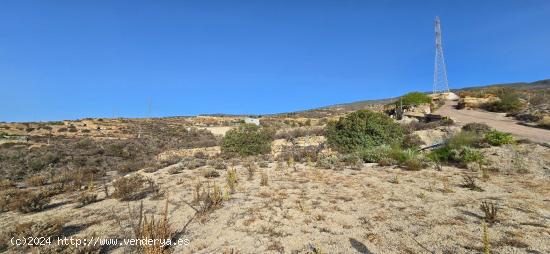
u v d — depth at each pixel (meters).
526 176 12.65
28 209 11.27
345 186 11.94
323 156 19.83
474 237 6.85
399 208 9.08
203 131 59.78
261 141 26.06
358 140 21.50
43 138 49.31
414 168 14.48
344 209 9.19
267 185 12.52
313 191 11.33
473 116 38.56
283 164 18.17
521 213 8.31
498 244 6.45
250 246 6.91
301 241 7.06
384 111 54.44
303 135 31.64
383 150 18.08
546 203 9.20
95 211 10.50
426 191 10.85
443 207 9.04
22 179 24.95
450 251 6.25
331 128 24.30
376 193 10.80
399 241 6.86
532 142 17.56
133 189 12.85
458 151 16.25
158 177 16.56
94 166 31.12
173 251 6.79
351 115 23.25
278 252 6.57
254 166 17.56
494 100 45.56
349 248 6.62
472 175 13.11
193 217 8.98
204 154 29.80
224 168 18.14
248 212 9.15
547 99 43.38
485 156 15.69
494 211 7.86
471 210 8.70
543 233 6.94
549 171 12.98
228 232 7.74
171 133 57.34
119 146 41.91
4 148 41.03
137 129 61.06
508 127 27.34
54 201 13.16
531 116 31.45
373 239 7.00
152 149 42.22
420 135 26.34
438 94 66.38
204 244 7.09
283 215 8.75
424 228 7.50
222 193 11.48
